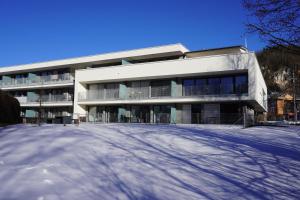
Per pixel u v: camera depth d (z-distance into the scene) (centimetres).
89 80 2925
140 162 632
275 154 781
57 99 3456
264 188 520
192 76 2527
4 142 736
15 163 559
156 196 458
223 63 2300
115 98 2775
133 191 471
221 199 462
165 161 657
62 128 1105
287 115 4194
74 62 3306
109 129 1175
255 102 2397
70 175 512
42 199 409
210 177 567
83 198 424
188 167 623
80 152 661
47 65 3525
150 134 1041
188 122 2519
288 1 867
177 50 2738
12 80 4062
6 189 437
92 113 3034
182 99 2448
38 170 520
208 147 841
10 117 1393
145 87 2750
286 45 909
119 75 2764
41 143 725
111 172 552
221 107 2412
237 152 788
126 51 3000
